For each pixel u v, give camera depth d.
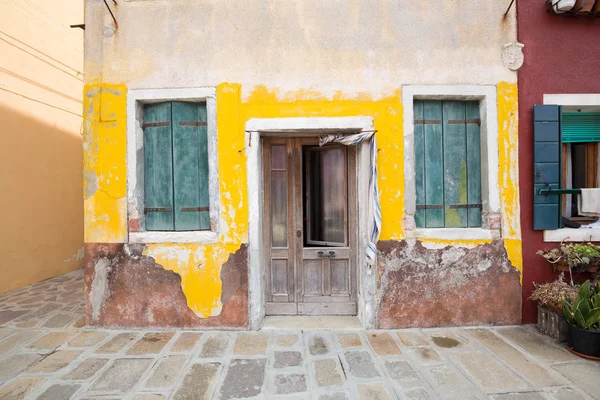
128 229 3.35
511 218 3.30
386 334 3.16
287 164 3.61
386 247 3.28
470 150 3.44
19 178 5.09
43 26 5.53
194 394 2.27
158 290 3.33
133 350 2.88
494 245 3.29
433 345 2.92
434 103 3.44
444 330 3.22
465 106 3.44
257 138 3.31
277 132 3.40
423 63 3.30
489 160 3.29
